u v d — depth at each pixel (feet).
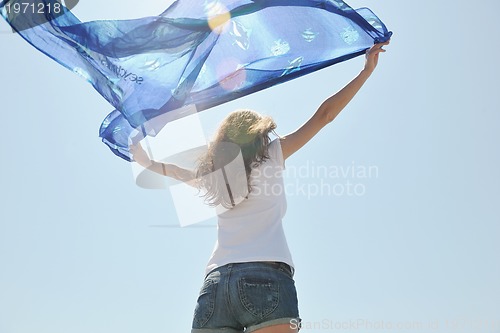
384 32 19.51
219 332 15.07
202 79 18.95
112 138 18.83
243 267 14.94
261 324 14.75
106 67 18.08
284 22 19.52
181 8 18.79
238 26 19.33
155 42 18.29
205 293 15.21
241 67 19.26
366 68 19.16
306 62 19.60
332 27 19.57
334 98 18.02
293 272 15.42
